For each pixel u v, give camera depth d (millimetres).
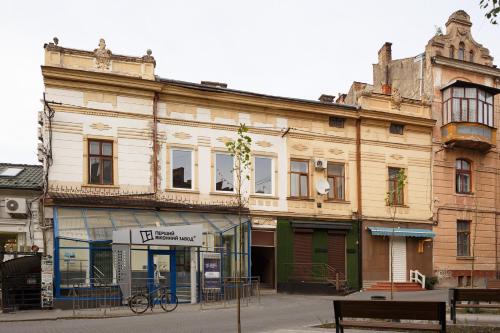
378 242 27062
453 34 30938
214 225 22500
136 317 15820
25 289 18047
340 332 11109
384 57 34281
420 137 28938
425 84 30219
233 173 24438
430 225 28531
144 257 20219
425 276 27516
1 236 21156
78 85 21719
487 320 13438
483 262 29922
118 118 22359
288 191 25531
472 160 30359
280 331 12273
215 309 17828
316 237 25891
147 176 22625
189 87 23562
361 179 27031
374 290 25891
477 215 30078
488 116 30219
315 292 23906
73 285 18562
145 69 22953
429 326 9758
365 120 27453
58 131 21281
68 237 18906
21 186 21422
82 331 13016
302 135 26156
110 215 21016
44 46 21375
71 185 21281
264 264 25328
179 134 23547
